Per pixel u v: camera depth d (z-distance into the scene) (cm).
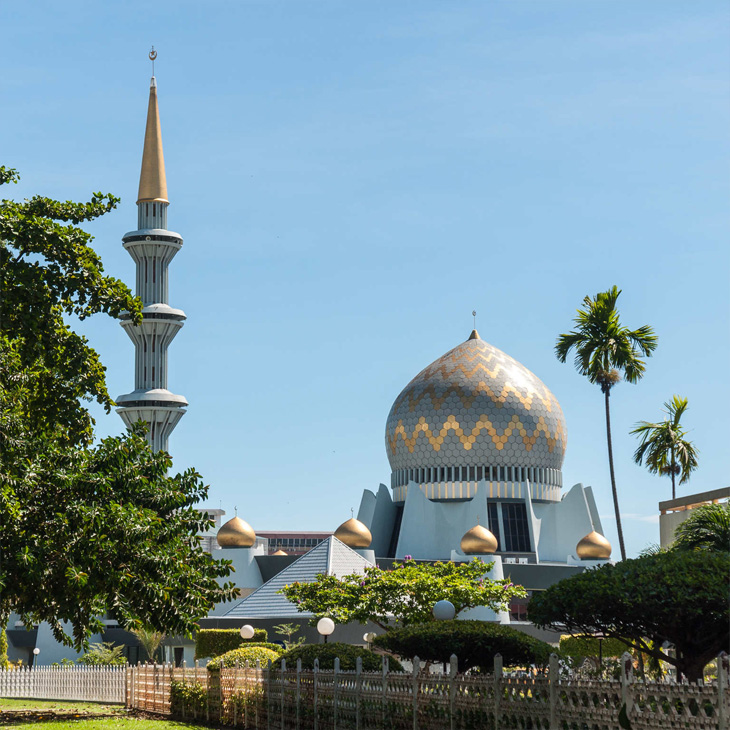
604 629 3056
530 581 9406
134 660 8431
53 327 3728
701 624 2856
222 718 4003
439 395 10938
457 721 2516
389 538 11181
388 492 11312
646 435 7462
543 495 10938
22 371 3394
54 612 3519
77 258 3684
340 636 6950
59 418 3706
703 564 2809
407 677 2741
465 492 10750
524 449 10838
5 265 3534
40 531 3155
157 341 10206
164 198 10362
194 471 3659
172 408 10069
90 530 3164
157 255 10256
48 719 4219
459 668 3406
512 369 11162
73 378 3706
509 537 10581
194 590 3391
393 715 2792
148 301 10250
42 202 3838
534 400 10975
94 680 5953
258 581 9412
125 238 10294
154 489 3519
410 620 5125
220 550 9394
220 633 6850
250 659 4375
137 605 3375
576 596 2894
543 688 2230
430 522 10556
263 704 3647
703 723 1834
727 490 6100
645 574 2817
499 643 3341
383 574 5375
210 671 4147
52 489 3259
